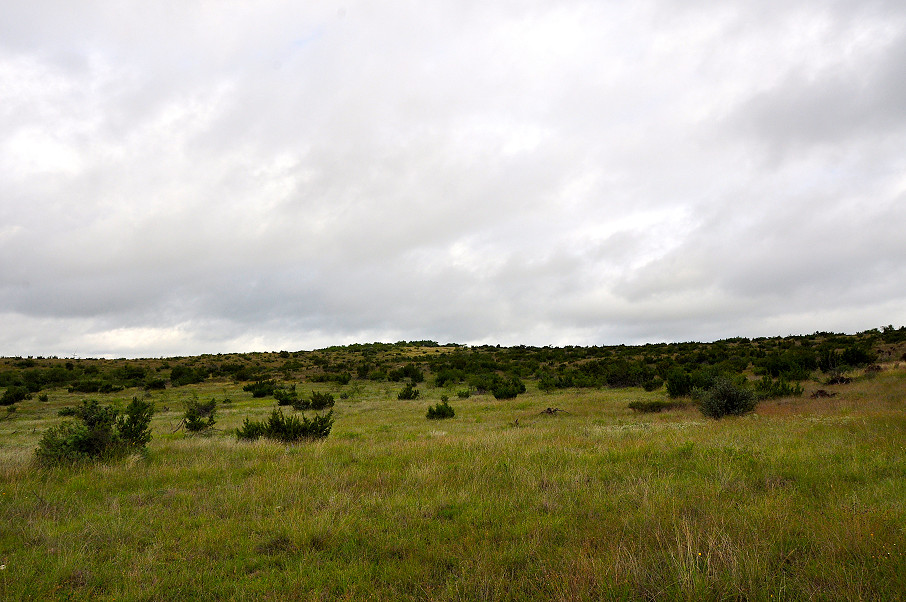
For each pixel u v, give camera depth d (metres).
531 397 38.53
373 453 11.66
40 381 64.75
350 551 5.10
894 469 7.50
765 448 9.77
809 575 3.91
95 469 9.91
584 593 3.72
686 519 5.27
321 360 96.94
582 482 7.62
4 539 5.56
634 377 45.09
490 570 4.34
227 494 7.65
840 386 26.52
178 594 4.20
